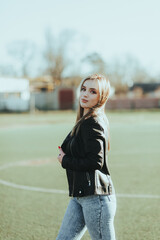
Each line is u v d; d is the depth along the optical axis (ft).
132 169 30.30
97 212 8.71
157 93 223.10
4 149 45.50
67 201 20.51
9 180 26.48
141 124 83.82
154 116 111.55
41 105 162.71
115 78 245.65
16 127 79.36
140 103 165.99
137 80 273.54
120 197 21.12
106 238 8.80
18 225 16.47
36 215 17.95
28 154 40.81
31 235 15.19
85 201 8.79
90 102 9.05
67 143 9.14
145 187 23.56
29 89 170.09
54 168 31.53
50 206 19.52
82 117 8.91
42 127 79.15
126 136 59.72
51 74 224.74
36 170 30.66
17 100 154.20
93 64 226.38
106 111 148.56
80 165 8.60
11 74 250.16
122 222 16.62
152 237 14.67
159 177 26.76
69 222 9.27
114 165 32.42
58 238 9.32
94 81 9.05
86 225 9.00
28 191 23.00
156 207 18.89
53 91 165.68
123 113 131.95
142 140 53.57
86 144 8.60
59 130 72.02
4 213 18.31
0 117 115.65
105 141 8.71
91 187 8.64
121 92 244.83
